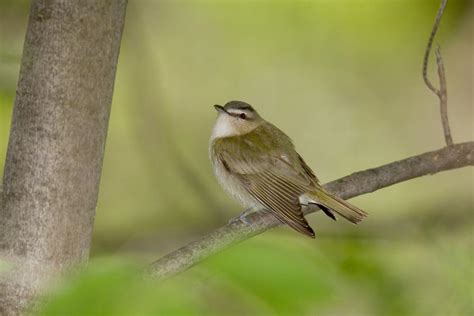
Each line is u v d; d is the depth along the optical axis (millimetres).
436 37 17797
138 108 15688
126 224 13945
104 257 2996
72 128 6070
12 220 6012
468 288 8188
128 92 17781
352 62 20047
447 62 17688
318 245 9453
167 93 20266
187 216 13789
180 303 2809
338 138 19766
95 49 6109
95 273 2861
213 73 20516
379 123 19703
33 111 6059
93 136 6172
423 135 19312
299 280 2984
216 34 20578
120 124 18391
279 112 20203
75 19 6043
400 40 18797
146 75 15867
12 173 6078
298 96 20297
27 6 14656
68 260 6086
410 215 12375
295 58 20453
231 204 16672
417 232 10617
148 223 13703
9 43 12898
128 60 16422
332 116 19984
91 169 6188
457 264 8336
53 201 6023
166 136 15547
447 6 17547
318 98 20203
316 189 9391
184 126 20031
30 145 6051
